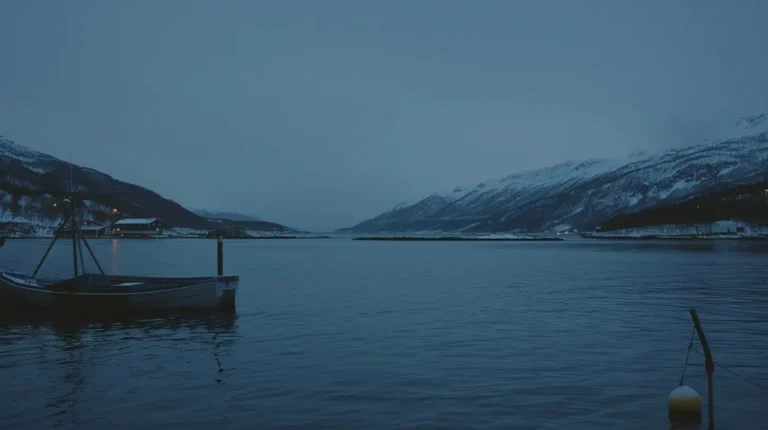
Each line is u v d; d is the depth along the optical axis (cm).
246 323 2884
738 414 1495
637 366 1980
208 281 3216
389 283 5031
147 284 3378
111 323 2911
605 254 11131
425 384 1775
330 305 3528
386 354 2181
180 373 1922
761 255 10088
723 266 7150
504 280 5328
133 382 1816
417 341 2419
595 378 1831
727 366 1967
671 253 11200
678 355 2139
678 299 3784
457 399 1628
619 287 4612
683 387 1509
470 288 4588
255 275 5978
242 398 1645
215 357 2152
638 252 11850
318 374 1897
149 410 1546
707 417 1475
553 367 1972
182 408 1561
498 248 16150
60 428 1416
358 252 13088
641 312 3212
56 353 2241
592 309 3347
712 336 2492
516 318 3014
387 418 1480
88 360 2120
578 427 1411
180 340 2473
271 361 2081
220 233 3725
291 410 1542
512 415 1496
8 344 2414
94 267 7100
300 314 3169
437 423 1442
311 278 5581
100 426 1430
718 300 3709
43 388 1752
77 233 3516
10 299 3262
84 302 3186
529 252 12800
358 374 1894
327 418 1482
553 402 1597
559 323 2856
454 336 2525
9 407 1574
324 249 15250
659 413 1505
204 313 3184
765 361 2033
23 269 6656
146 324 2873
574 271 6506
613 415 1492
